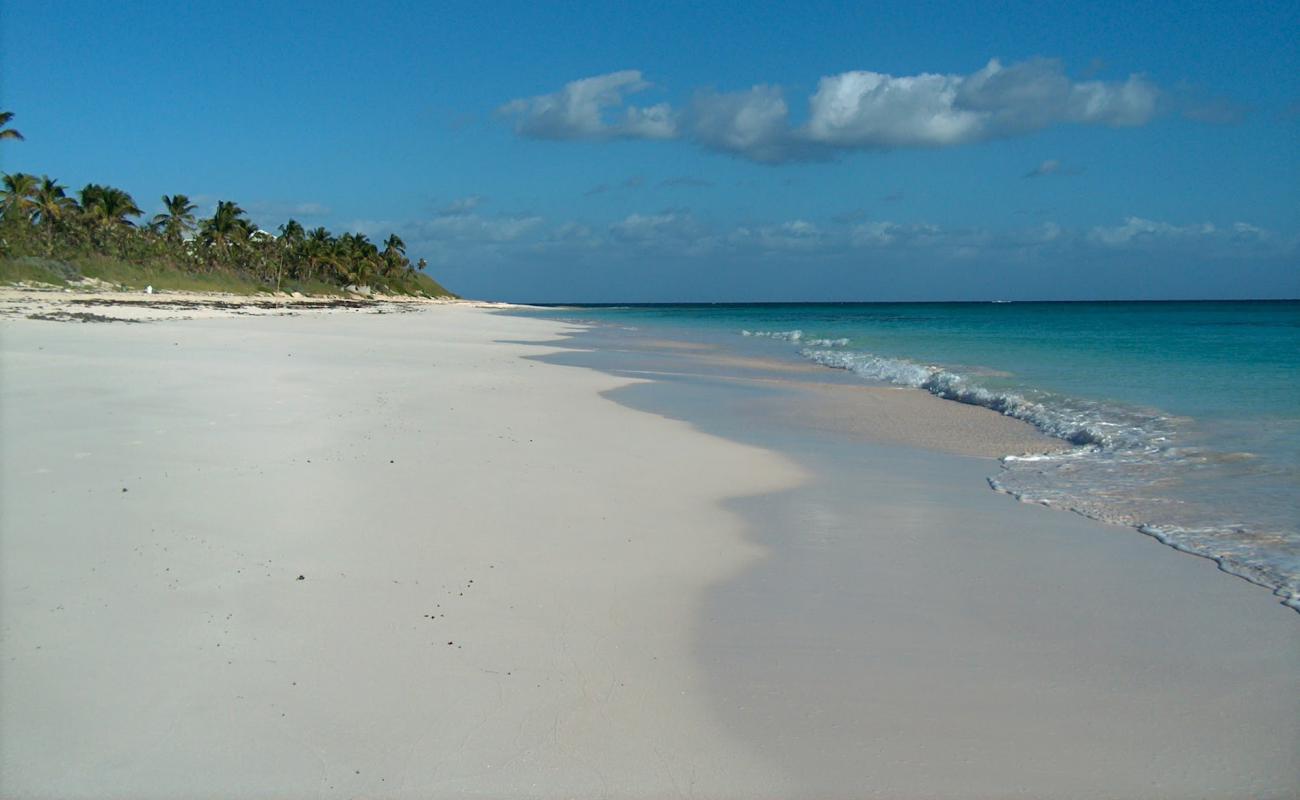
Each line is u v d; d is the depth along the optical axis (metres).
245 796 3.68
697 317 97.19
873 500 9.14
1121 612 5.91
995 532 7.90
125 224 71.81
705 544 7.33
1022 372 23.31
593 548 7.06
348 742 4.09
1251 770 4.02
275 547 6.63
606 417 14.32
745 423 14.59
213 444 10.17
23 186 61.97
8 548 6.36
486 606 5.71
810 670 4.96
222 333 28.84
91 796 3.65
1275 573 6.69
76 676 4.55
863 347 36.50
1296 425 13.62
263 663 4.77
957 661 5.11
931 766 4.04
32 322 29.27
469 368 21.44
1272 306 134.62
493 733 4.21
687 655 5.11
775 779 3.92
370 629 5.26
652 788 3.84
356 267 110.56
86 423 11.09
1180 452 11.64
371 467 9.46
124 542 6.57
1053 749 4.19
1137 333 48.12
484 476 9.34
